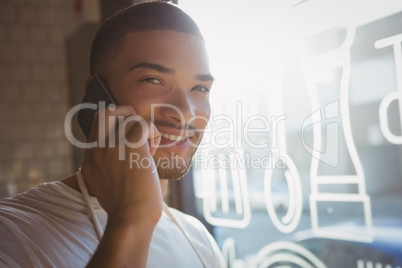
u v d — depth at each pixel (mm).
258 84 1305
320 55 1176
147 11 808
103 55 844
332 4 1152
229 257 1561
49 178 2424
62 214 725
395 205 5391
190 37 819
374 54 2793
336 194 1214
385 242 1979
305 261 1814
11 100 2367
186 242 879
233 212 1410
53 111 2453
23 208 719
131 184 655
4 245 631
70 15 2379
